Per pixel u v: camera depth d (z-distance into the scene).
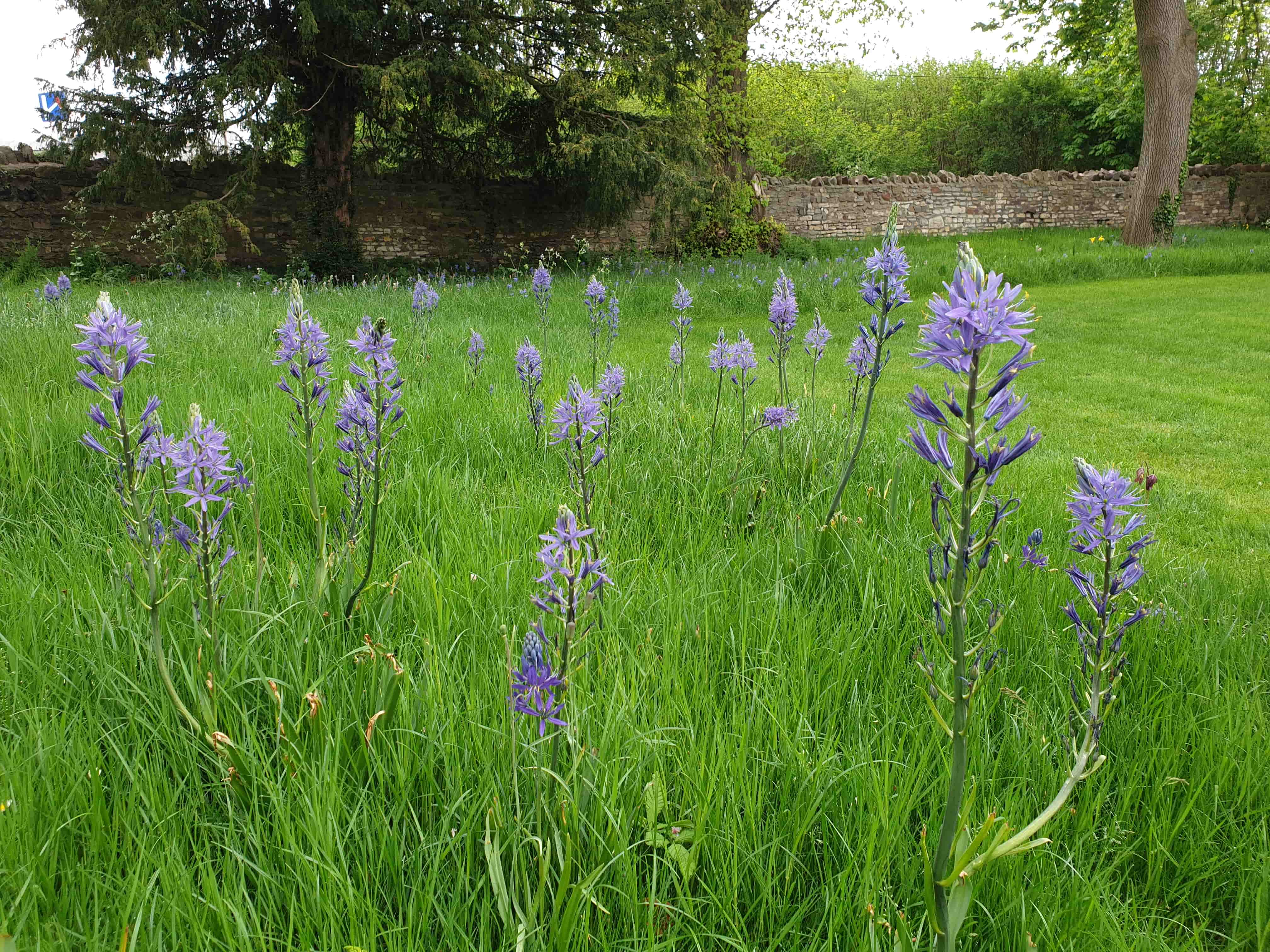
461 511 3.62
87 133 16.73
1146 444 6.75
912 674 2.61
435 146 21.31
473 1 17.97
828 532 3.47
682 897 1.77
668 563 3.35
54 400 4.76
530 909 1.60
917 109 50.31
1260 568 4.11
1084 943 1.73
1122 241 24.78
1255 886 1.92
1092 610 2.89
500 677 2.33
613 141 19.36
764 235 23.53
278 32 17.56
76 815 1.84
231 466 3.66
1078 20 27.03
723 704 2.42
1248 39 29.50
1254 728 2.43
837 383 8.59
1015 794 2.12
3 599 2.68
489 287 15.52
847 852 1.91
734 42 21.86
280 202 21.00
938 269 18.11
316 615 2.57
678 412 5.66
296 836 1.80
